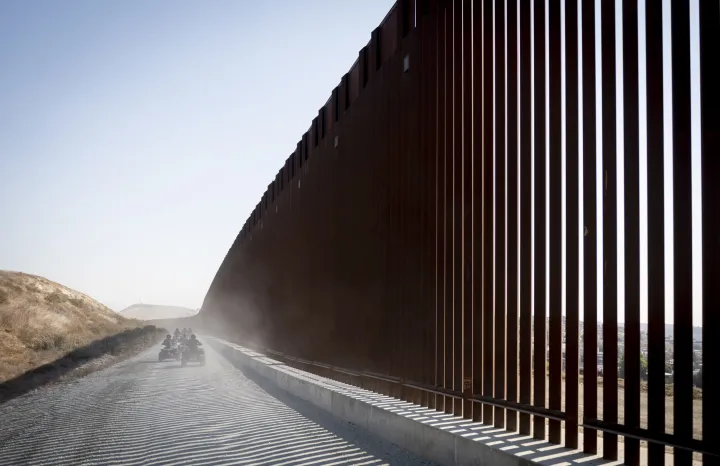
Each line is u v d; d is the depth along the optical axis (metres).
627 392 5.40
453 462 6.70
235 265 48.59
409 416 8.03
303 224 19.38
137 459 7.68
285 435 9.07
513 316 7.20
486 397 7.42
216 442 8.63
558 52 6.70
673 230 5.12
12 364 24.89
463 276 8.23
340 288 14.60
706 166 4.94
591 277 5.95
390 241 11.22
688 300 4.96
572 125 6.46
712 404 4.73
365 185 13.05
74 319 48.41
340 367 14.20
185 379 20.73
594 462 5.36
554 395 6.31
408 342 10.02
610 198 5.74
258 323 31.05
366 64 13.60
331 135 16.25
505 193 7.51
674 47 5.21
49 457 8.04
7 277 50.34
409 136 10.54
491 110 7.96
